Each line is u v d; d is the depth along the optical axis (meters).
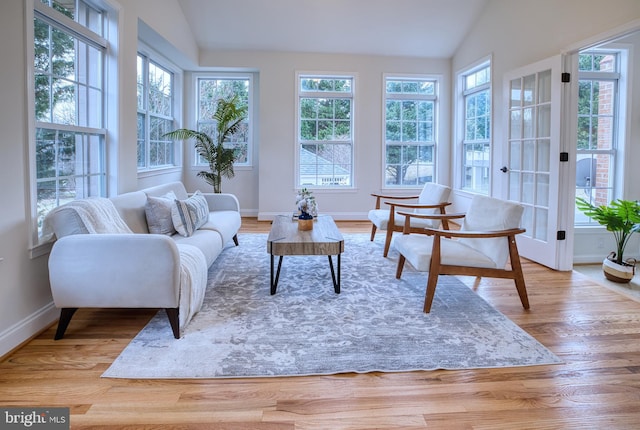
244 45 6.50
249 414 1.79
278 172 6.87
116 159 3.73
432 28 6.15
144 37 4.93
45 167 2.88
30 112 2.50
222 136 6.46
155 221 3.55
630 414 1.82
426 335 2.56
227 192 7.21
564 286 3.60
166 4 5.04
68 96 3.16
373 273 3.88
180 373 2.10
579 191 4.99
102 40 3.58
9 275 2.33
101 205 2.89
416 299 3.20
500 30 5.29
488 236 2.87
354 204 7.03
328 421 1.76
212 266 4.09
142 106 5.40
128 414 1.78
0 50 2.25
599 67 4.87
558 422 1.76
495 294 3.37
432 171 7.15
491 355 2.32
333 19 5.94
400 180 7.11
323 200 6.99
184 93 6.95
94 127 3.55
